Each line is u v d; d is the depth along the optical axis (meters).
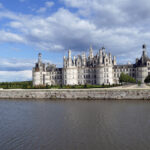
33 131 36.56
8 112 56.66
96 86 110.00
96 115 49.69
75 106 65.06
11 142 30.88
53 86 116.94
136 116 47.94
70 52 156.88
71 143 30.11
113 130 36.38
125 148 27.95
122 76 139.75
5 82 151.38
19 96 92.25
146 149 27.53
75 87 106.19
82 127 38.72
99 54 148.62
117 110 56.31
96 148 28.09
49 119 46.38
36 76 160.12
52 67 178.62
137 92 78.62
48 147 28.66
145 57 156.00
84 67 157.88
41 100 82.88
